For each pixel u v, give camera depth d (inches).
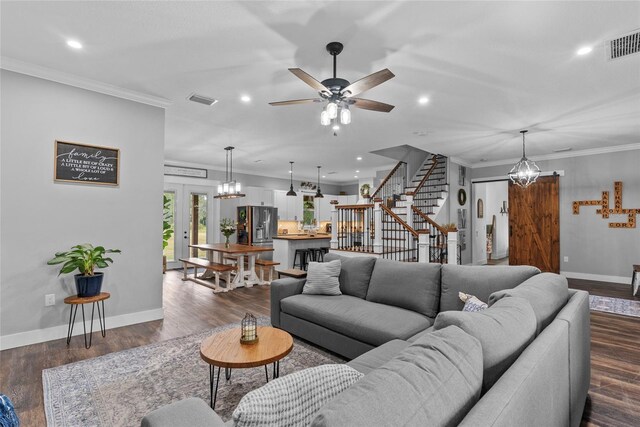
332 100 107.7
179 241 321.4
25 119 122.3
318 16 91.4
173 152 274.4
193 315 161.9
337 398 28.7
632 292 215.2
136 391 91.0
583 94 145.9
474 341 41.5
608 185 253.0
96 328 137.3
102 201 139.3
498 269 101.8
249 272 238.5
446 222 287.4
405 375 31.7
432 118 179.6
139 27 97.1
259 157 296.2
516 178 226.5
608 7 86.7
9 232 119.0
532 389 38.3
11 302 119.3
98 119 138.5
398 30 98.0
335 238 242.4
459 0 84.5
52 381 95.7
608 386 96.9
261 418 31.7
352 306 115.6
